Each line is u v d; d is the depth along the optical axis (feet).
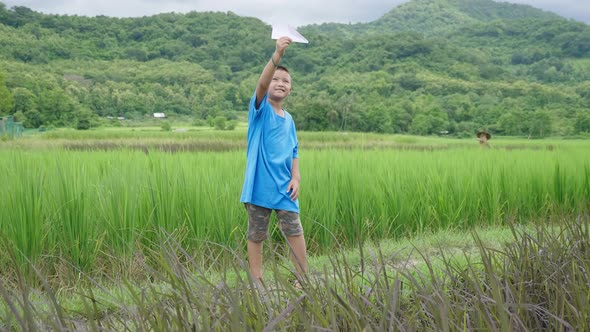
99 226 19.63
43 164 25.23
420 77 400.67
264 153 16.11
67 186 19.93
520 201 31.27
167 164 26.66
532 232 18.47
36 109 318.45
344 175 25.96
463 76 441.27
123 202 20.15
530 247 11.55
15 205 17.88
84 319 11.98
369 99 327.88
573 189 32.19
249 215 16.49
